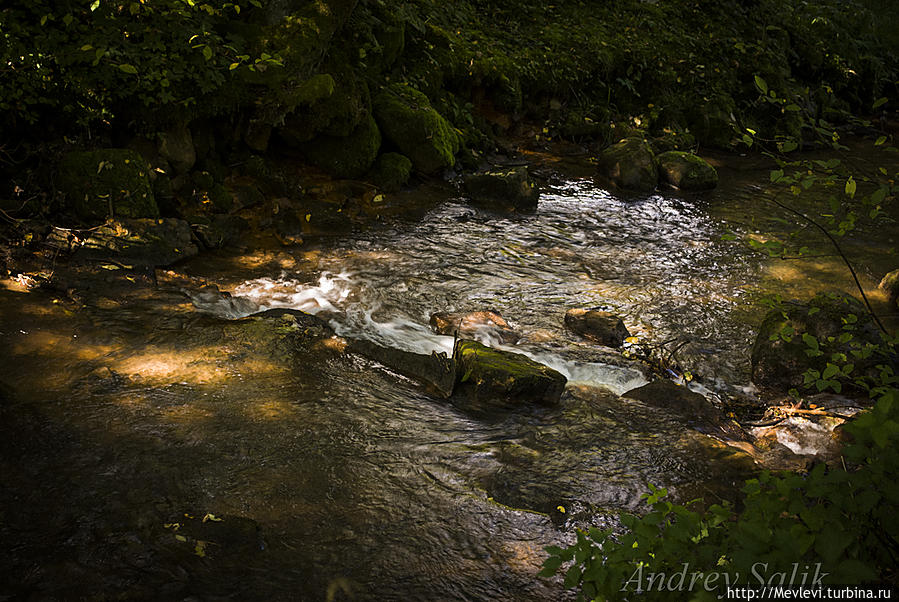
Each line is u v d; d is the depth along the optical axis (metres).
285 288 6.67
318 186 8.87
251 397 4.71
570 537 3.58
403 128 9.66
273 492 3.78
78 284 6.05
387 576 3.24
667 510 2.40
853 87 17.59
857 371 5.40
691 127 14.14
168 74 7.59
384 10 10.63
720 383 5.66
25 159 7.18
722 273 7.84
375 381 5.14
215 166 8.30
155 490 3.70
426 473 4.08
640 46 14.82
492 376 4.99
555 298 6.97
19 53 6.90
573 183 10.86
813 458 4.61
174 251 6.89
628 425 4.80
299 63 8.59
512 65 12.33
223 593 3.07
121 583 3.07
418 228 8.47
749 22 17.31
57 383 4.62
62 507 3.51
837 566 1.97
